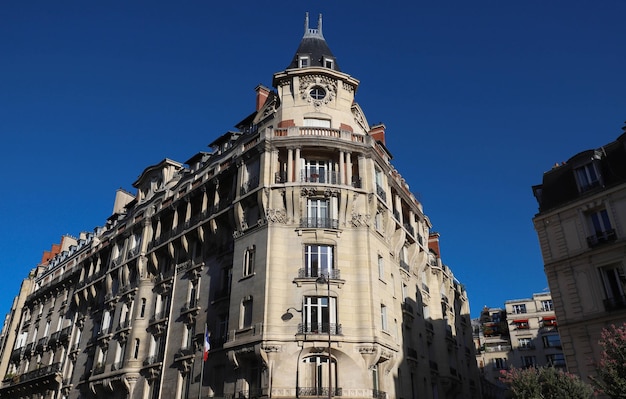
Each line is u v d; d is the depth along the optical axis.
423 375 38.34
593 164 28.86
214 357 32.34
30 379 54.28
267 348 27.92
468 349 54.78
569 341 26.59
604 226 27.44
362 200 33.41
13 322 67.88
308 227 31.69
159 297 41.25
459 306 56.31
